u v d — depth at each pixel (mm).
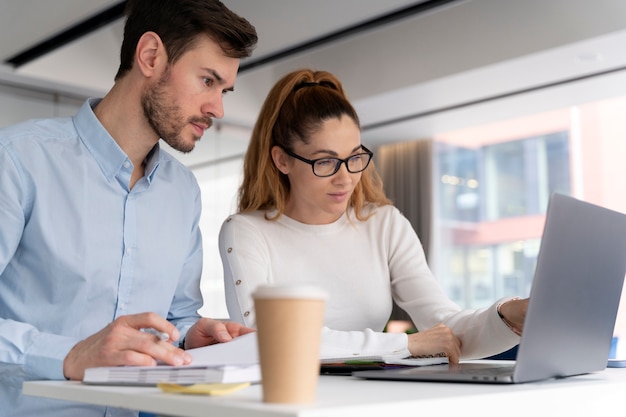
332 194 1785
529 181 6898
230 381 931
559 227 1044
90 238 1494
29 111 5785
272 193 1887
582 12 4832
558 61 5199
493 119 6730
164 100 1504
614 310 1272
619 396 1125
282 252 1858
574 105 6230
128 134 1547
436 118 6742
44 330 1464
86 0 4402
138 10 1522
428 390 945
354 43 6055
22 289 1456
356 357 1368
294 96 1830
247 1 4656
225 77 1531
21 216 1425
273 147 1858
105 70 5664
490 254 7156
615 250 1219
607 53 5039
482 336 1492
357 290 1863
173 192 1650
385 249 1910
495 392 915
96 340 1116
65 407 1430
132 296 1548
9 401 1402
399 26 5758
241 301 1742
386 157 7918
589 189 6504
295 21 4945
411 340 1435
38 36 4992
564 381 1143
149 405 868
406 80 5734
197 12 1479
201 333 1330
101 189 1526
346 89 6121
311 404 774
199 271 1736
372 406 772
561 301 1084
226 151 6605
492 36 5254
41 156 1469
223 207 6480
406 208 7723
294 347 774
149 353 1070
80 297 1476
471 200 7320
